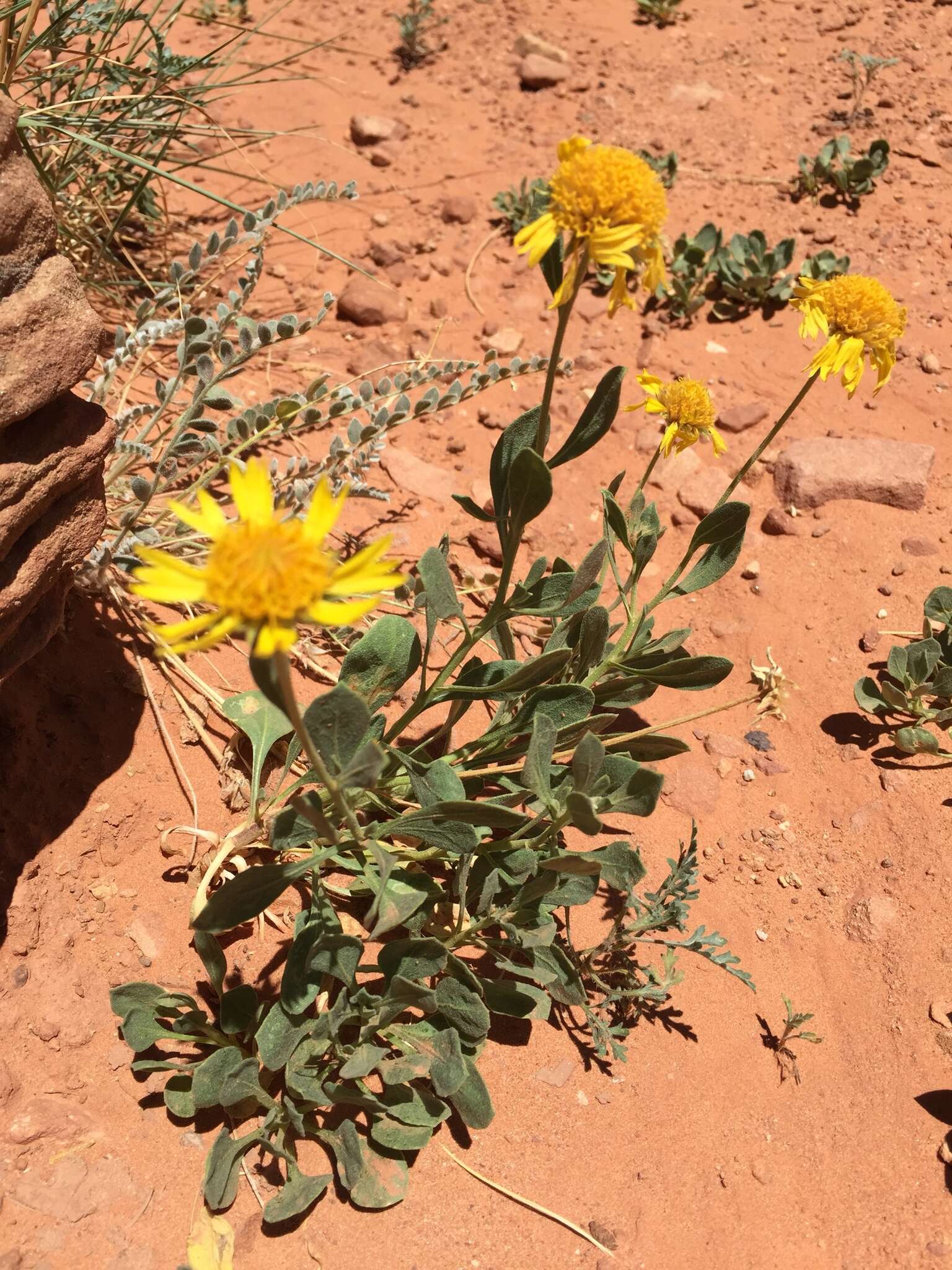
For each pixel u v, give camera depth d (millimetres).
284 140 587
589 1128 286
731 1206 276
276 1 678
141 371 442
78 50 530
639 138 603
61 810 305
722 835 352
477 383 374
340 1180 267
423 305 519
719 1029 309
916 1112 295
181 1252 251
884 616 409
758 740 377
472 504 285
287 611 170
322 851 269
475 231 556
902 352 498
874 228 554
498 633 315
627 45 665
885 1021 312
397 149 593
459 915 282
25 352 252
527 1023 304
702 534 315
